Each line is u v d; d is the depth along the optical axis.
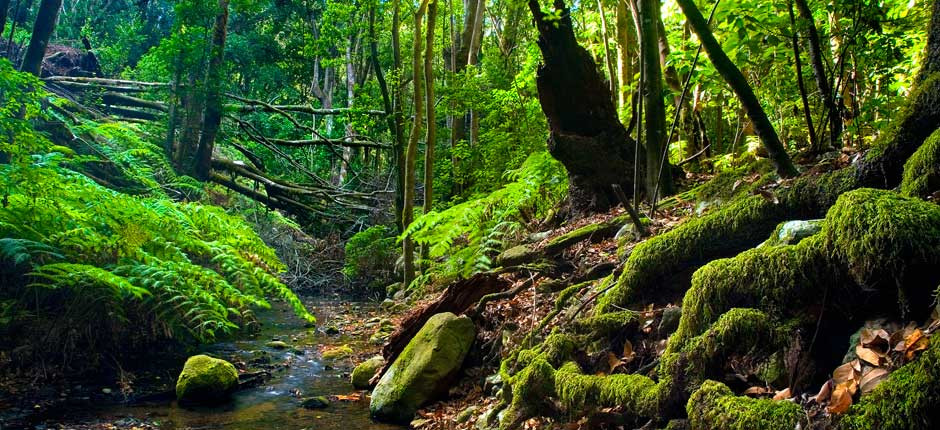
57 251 5.60
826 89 4.64
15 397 4.37
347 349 6.30
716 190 4.81
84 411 4.21
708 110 8.98
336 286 12.03
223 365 4.75
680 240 3.32
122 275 5.88
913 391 1.74
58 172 6.05
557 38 6.25
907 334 2.04
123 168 10.30
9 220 5.46
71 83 14.07
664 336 3.06
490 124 12.27
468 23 13.80
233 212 13.70
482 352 4.46
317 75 23.08
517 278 5.36
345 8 10.84
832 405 1.95
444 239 6.10
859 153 3.69
